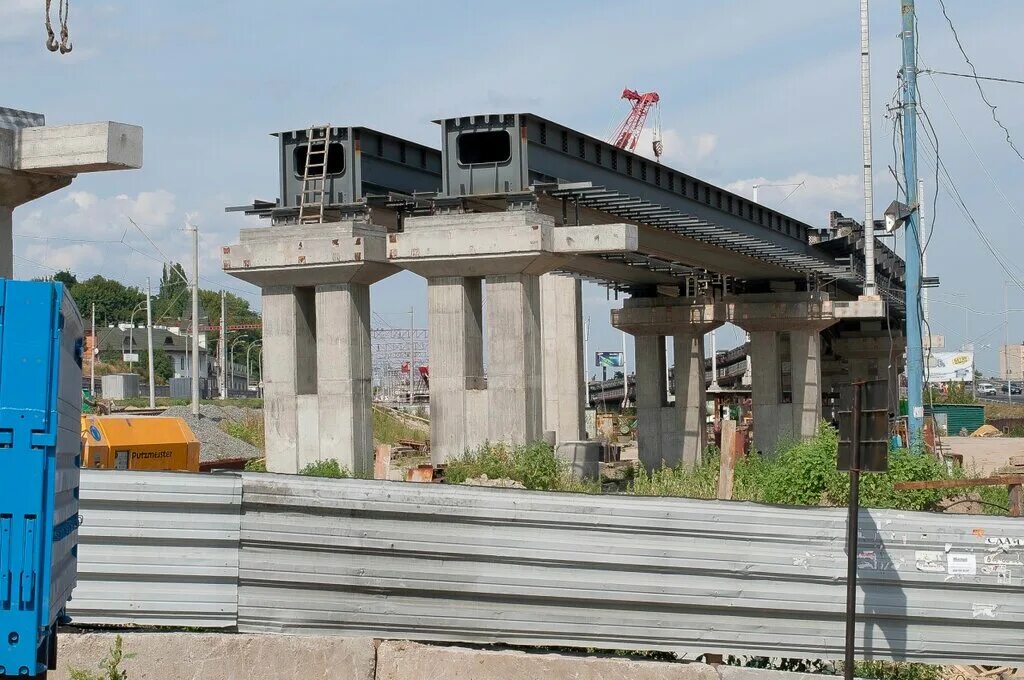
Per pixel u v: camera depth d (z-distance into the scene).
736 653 15.47
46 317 10.85
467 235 36.25
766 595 15.45
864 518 15.63
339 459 36.88
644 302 66.12
